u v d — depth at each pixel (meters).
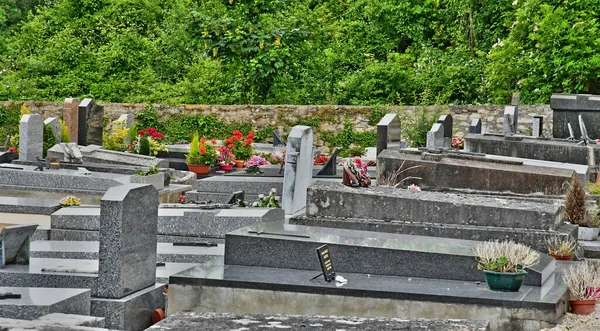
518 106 31.31
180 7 42.19
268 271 11.50
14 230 11.13
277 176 20.11
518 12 33.09
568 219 14.84
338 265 11.56
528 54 33.16
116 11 43.06
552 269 11.80
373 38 39.81
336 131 33.44
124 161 23.75
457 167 16.95
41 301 9.66
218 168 25.41
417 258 11.35
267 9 36.22
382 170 17.50
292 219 13.77
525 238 13.05
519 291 10.70
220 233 14.27
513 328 10.27
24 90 38.28
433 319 8.95
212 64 38.56
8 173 19.66
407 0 39.84
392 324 8.72
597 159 21.19
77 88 39.09
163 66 41.03
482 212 13.34
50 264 11.32
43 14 43.72
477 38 38.97
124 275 10.78
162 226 14.41
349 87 36.00
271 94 36.44
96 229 15.14
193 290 11.01
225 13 36.22
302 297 10.73
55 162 20.58
